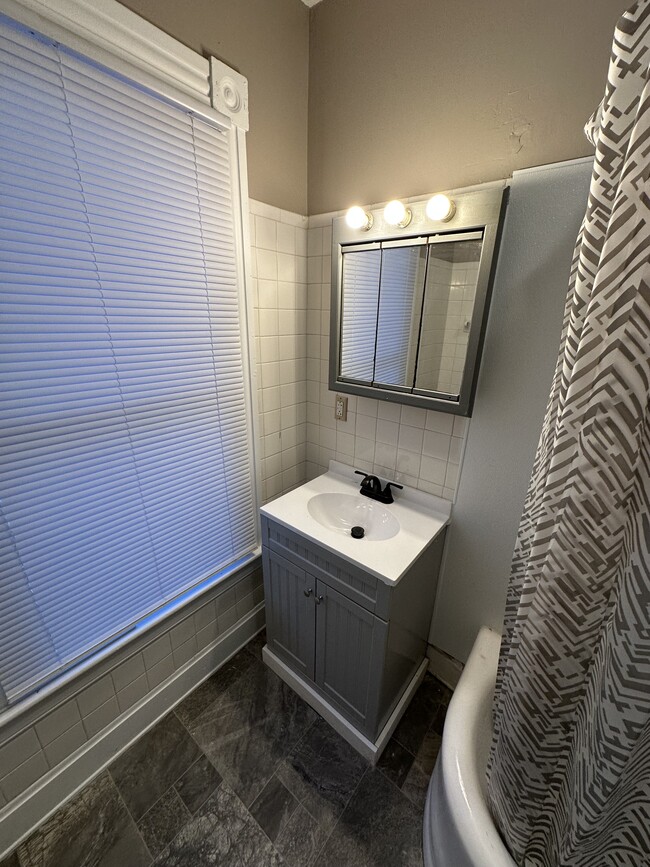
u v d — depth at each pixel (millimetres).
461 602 1385
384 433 1443
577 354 621
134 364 1035
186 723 1341
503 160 992
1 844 986
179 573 1315
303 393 1690
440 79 1032
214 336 1237
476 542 1293
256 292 1345
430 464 1340
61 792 1089
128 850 1015
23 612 922
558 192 913
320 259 1474
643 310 527
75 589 1021
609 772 579
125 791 1140
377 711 1161
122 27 825
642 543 534
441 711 1396
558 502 698
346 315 1339
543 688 727
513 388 1093
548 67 871
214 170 1111
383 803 1121
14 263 772
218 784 1160
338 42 1210
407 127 1132
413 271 1143
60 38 744
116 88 854
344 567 1097
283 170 1341
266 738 1291
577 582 652
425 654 1535
